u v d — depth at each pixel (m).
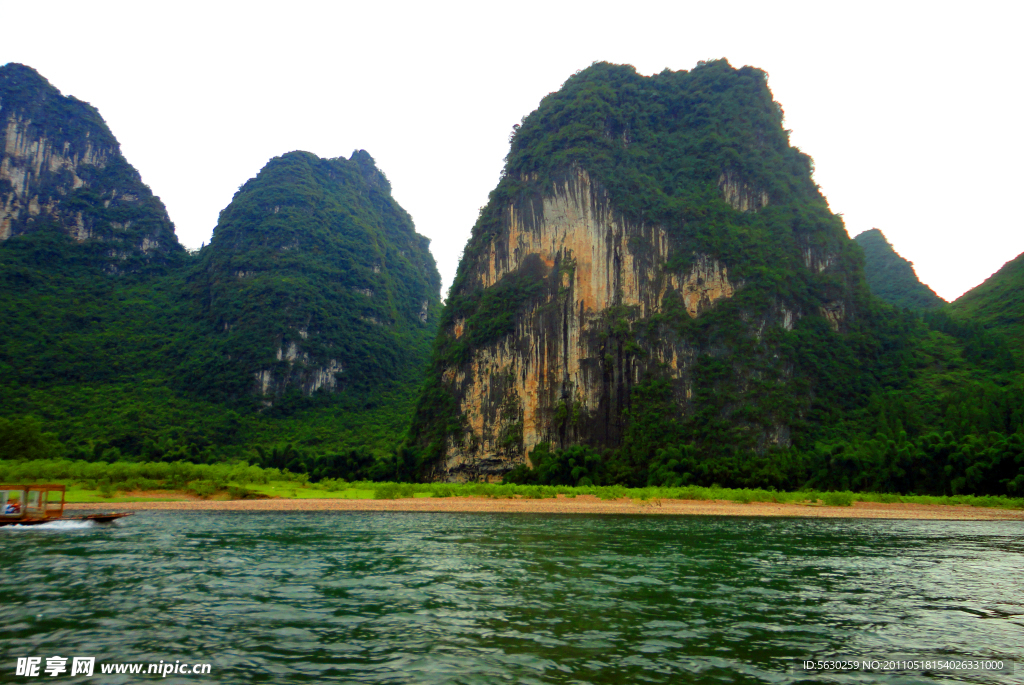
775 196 106.06
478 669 12.05
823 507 57.62
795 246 100.62
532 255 108.38
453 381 109.62
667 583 20.33
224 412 134.12
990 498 60.41
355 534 32.91
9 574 20.73
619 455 88.19
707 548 28.64
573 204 106.81
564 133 112.00
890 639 14.39
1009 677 12.05
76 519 36.72
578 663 12.48
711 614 16.45
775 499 62.75
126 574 20.84
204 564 22.94
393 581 20.16
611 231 103.50
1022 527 44.25
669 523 41.59
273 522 39.47
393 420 138.38
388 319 177.88
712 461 79.00
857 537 34.78
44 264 163.62
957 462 67.75
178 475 60.09
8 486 35.31
